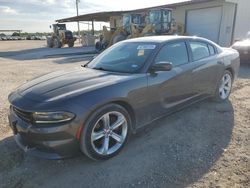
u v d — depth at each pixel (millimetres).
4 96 6020
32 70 10289
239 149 3219
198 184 2551
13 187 2578
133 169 2842
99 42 19594
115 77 3246
